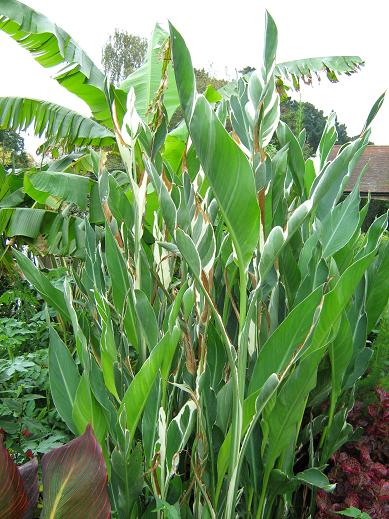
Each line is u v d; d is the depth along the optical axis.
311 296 1.60
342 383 2.18
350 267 1.58
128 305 1.96
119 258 1.99
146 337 1.75
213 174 1.33
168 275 2.00
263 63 1.60
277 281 1.86
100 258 2.17
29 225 3.86
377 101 1.82
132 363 2.23
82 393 1.66
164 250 1.98
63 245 3.85
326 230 2.11
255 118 1.62
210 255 1.53
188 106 1.28
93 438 1.29
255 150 1.65
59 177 3.61
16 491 1.24
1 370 2.54
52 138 4.83
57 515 1.22
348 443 2.38
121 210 2.09
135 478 1.68
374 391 2.50
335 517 1.99
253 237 1.43
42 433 2.43
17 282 4.23
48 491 1.25
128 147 1.80
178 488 1.78
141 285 1.93
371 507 2.05
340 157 1.51
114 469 1.67
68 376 1.93
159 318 1.95
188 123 1.29
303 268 2.00
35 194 3.98
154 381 1.73
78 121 4.66
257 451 1.88
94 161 2.28
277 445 1.79
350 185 15.26
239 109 1.80
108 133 4.66
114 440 1.75
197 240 1.53
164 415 1.64
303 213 1.51
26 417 2.45
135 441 1.98
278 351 1.66
